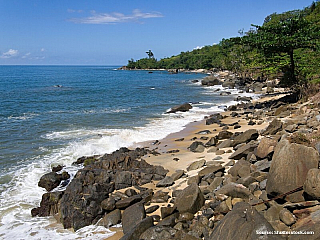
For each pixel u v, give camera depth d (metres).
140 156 14.16
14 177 11.95
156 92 45.44
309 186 6.12
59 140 17.22
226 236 5.68
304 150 6.88
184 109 27.69
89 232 8.27
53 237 8.11
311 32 22.25
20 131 19.34
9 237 8.12
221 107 29.50
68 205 9.00
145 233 7.05
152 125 21.39
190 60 146.25
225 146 14.13
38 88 50.91
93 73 128.75
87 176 11.14
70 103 32.84
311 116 15.16
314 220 5.46
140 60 186.25
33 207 9.76
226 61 77.31
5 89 47.88
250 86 47.84
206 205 8.04
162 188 10.47
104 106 30.89
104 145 16.25
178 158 13.62
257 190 7.91
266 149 9.87
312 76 23.44
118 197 9.67
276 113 21.02
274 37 23.31
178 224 7.32
